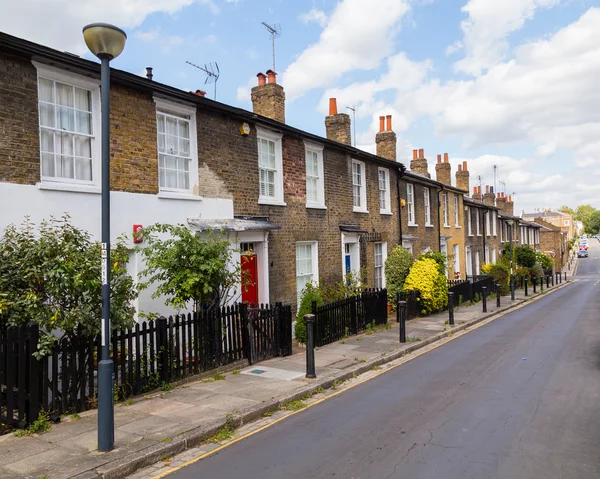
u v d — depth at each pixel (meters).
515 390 8.08
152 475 5.13
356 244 17.77
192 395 7.71
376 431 6.28
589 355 10.89
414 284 17.97
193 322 8.84
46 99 8.33
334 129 18.94
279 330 10.90
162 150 10.34
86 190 8.59
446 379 8.98
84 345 7.03
